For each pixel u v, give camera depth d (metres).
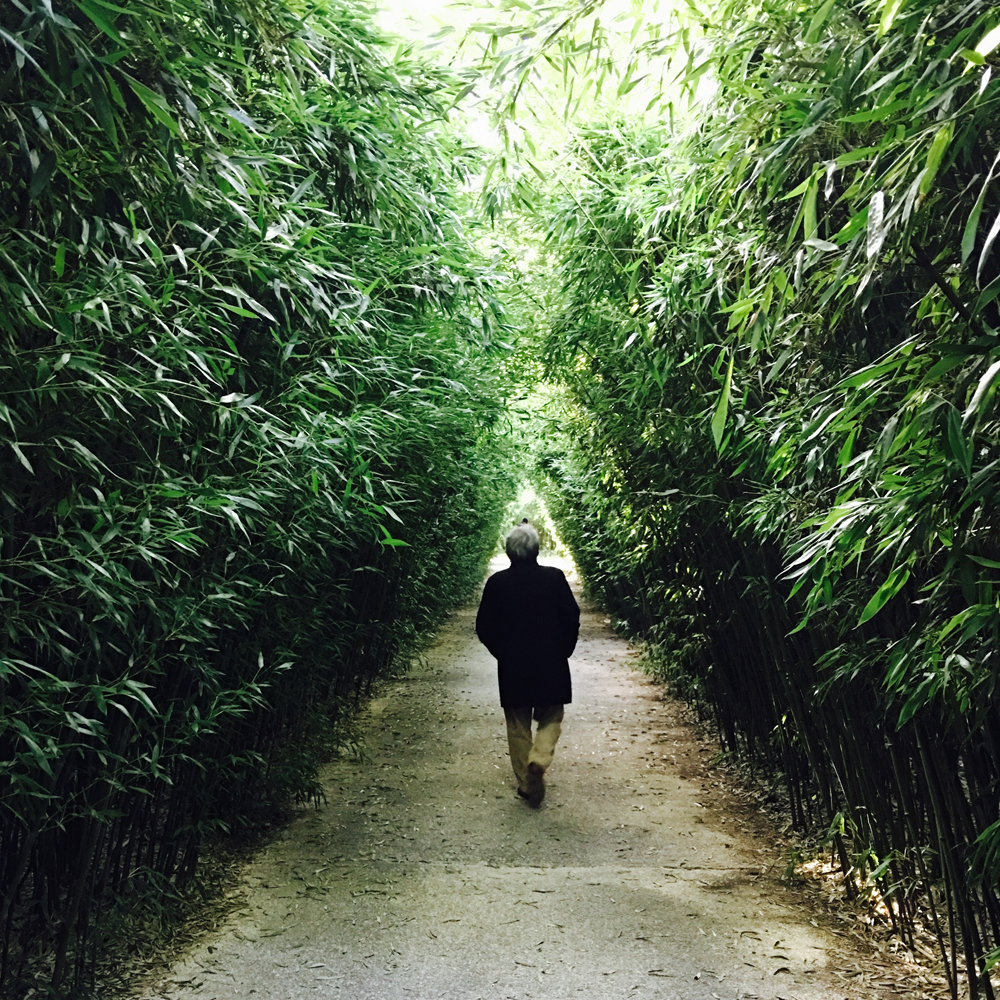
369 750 4.99
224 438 2.12
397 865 3.20
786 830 3.59
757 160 1.77
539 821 3.76
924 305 1.58
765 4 1.70
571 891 2.94
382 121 2.64
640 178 2.79
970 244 1.10
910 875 2.49
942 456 1.38
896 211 1.21
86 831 2.08
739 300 1.85
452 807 3.94
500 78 1.91
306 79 2.35
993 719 1.97
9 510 1.51
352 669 5.36
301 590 3.38
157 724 2.39
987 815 2.06
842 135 1.59
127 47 1.17
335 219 2.58
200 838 2.85
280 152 2.40
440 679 7.36
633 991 2.26
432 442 4.12
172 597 2.10
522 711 4.27
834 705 2.80
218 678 2.74
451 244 3.71
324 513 2.79
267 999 2.21
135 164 1.50
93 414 1.65
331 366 2.53
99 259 1.60
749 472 3.07
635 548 4.88
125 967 2.33
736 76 1.87
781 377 2.43
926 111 1.16
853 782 2.83
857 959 2.41
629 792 4.20
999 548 1.49
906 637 1.69
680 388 3.32
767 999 2.20
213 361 1.87
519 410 6.21
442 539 8.01
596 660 8.37
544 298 5.14
